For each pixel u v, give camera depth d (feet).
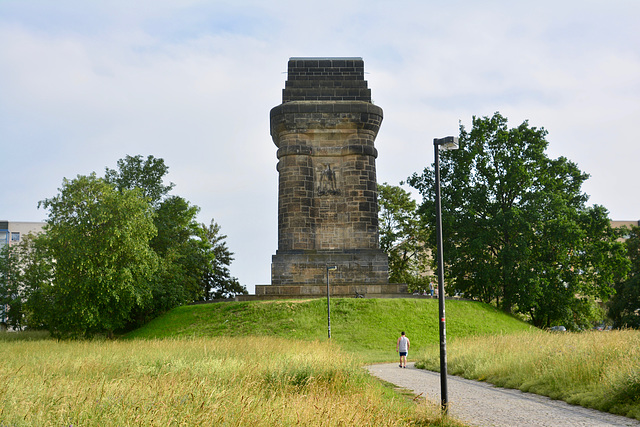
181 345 98.68
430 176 223.10
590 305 215.92
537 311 213.25
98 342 124.67
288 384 58.75
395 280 264.93
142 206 174.09
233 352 85.15
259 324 167.22
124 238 166.61
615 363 65.82
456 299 192.75
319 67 201.36
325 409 40.60
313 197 193.77
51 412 36.86
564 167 213.05
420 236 264.52
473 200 210.18
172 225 219.61
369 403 48.08
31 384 46.83
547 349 83.30
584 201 220.64
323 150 195.21
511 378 77.92
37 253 220.43
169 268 205.98
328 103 193.67
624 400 57.67
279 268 186.80
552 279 204.03
